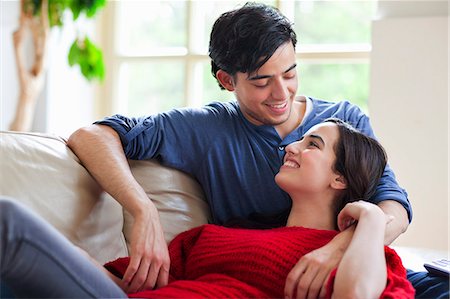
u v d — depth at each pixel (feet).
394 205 5.18
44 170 4.95
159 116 5.81
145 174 5.65
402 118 9.26
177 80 13.08
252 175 5.73
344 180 5.07
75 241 4.97
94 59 11.57
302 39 14.10
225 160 5.75
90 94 12.84
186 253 5.24
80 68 11.70
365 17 13.84
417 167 9.19
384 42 9.34
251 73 5.32
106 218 5.30
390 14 9.48
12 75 12.37
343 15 13.96
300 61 11.02
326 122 5.25
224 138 5.76
